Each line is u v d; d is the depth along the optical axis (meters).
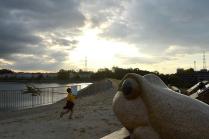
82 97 31.17
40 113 19.00
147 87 3.80
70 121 14.59
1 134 12.13
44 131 12.45
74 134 11.72
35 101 27.84
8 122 15.27
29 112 20.48
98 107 19.98
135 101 3.83
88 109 19.03
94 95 29.94
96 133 11.67
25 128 13.23
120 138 5.02
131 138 3.93
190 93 9.32
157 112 3.71
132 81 3.83
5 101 24.88
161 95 3.78
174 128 3.66
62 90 37.22
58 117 16.06
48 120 15.20
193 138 3.62
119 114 3.94
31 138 11.34
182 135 3.64
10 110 21.77
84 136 11.33
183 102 3.75
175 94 3.85
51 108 21.95
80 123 13.86
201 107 3.76
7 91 25.70
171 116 3.68
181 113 3.68
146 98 3.77
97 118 14.89
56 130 12.56
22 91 27.34
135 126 3.86
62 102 26.02
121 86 3.97
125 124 3.92
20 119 16.28
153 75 4.23
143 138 3.77
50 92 32.28
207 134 3.60
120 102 3.92
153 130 3.74
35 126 13.62
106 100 24.83
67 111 15.79
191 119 3.65
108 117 14.98
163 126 3.70
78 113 17.14
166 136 3.70
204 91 7.73
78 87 38.69
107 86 33.81
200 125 3.63
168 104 3.72
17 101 25.56
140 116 3.79
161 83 4.20
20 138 11.34
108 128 12.38
